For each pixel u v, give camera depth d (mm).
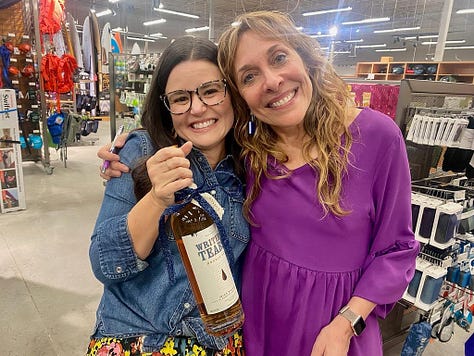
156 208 786
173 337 913
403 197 945
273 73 872
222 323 813
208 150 989
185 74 870
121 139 971
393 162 926
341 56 21188
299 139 986
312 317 945
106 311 945
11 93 4016
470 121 1779
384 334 2271
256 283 1005
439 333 2090
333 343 888
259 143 992
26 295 2670
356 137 935
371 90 2559
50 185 5383
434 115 1957
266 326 1007
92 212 4352
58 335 2271
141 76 5598
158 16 18750
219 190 971
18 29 6090
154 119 950
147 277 933
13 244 3455
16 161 4203
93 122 9156
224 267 807
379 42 20422
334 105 949
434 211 1812
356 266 962
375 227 966
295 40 920
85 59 9180
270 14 896
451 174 2318
